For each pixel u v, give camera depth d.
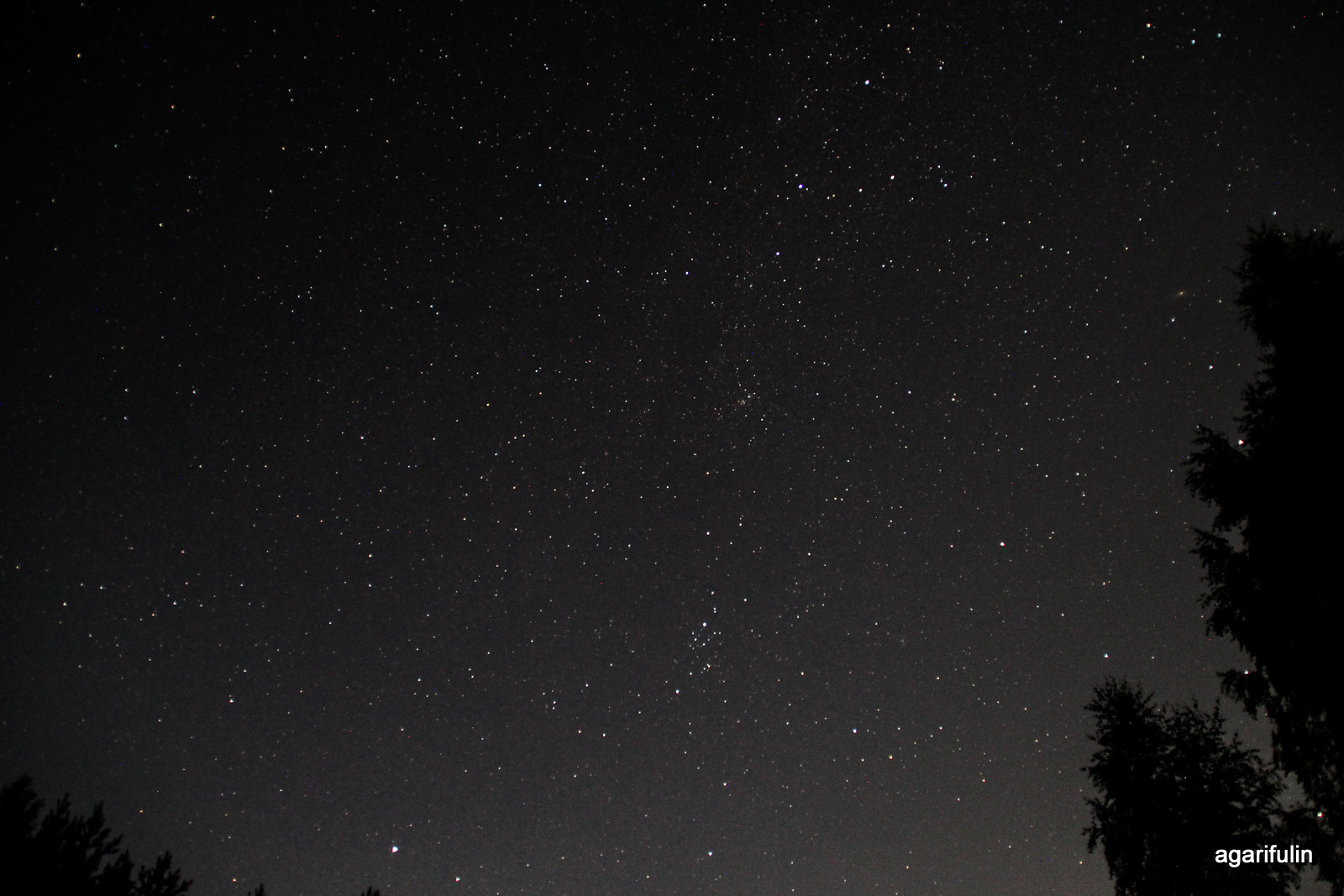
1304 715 7.60
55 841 5.54
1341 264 8.00
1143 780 9.12
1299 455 7.68
